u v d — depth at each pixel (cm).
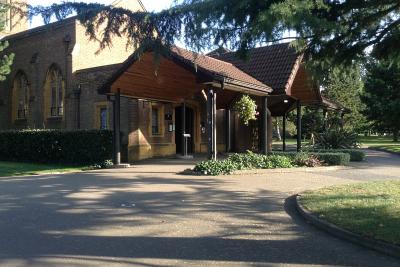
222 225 843
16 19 998
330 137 2650
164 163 2012
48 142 2155
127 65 1731
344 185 1281
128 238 745
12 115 3105
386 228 757
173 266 601
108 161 1919
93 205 1026
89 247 689
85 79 2497
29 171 1822
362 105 4238
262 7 773
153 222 863
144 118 2262
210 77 1622
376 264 620
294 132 5381
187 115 2575
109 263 611
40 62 2861
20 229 802
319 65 1017
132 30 918
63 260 623
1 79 2759
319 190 1189
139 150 2209
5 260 621
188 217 909
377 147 3625
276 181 1422
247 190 1245
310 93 2458
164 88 1973
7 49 3125
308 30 795
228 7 786
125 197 1129
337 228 775
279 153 2030
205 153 2559
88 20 923
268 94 2064
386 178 1536
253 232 793
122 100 2212
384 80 3869
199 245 705
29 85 2953
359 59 966
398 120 3881
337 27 790
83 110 2506
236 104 2309
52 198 1116
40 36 2864
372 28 907
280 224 857
